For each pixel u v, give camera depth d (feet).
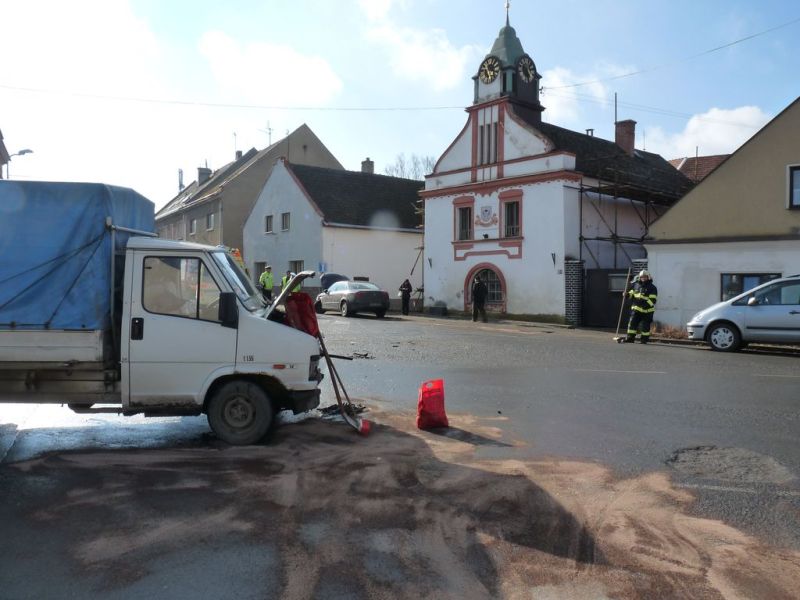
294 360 21.22
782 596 11.84
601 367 39.09
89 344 20.29
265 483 17.78
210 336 21.06
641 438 22.43
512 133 82.58
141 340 20.80
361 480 17.99
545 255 78.43
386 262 114.52
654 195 83.76
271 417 21.67
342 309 84.74
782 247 59.26
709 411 26.55
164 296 21.03
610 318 73.15
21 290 20.10
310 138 146.61
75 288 20.26
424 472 18.70
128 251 20.84
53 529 14.69
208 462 19.66
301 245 113.09
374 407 27.61
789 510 15.90
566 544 13.99
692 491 17.19
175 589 12.00
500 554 13.52
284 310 23.88
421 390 24.47
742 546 13.89
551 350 47.85
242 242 137.39
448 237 90.63
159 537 14.25
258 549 13.67
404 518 15.37
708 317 48.70
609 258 83.30
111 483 17.80
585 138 95.25
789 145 60.08
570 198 77.82
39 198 20.16
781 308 46.03
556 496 16.79
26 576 12.48
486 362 41.14
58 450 21.03
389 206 119.44
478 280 79.41
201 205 150.41
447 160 91.30
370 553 13.52
